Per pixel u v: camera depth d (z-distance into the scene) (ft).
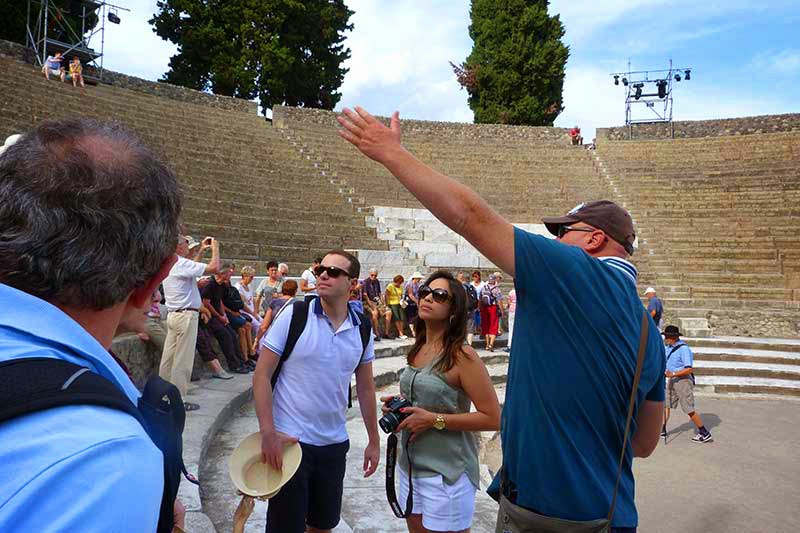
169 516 3.24
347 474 18.39
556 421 5.65
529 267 5.65
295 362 9.78
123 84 73.15
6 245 2.71
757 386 40.55
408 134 90.48
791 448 27.50
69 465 2.24
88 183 2.87
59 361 2.55
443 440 9.51
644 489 21.95
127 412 2.67
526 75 115.75
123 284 2.99
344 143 81.15
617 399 5.79
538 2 116.67
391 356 40.06
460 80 118.62
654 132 92.22
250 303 34.04
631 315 6.04
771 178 73.77
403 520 14.93
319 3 112.37
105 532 2.23
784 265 60.23
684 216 71.00
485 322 45.96
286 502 9.55
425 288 10.01
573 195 76.64
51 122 3.17
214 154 62.90
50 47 79.56
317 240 53.83
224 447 19.44
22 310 2.64
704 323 53.06
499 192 76.74
